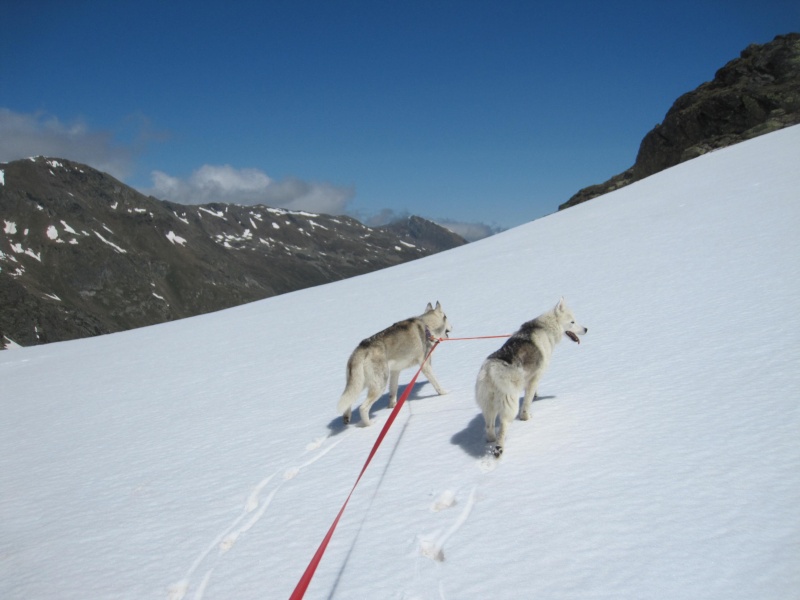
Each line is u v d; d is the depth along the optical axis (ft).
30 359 75.72
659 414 18.07
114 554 16.07
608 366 25.02
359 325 54.29
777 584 9.37
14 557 17.03
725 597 9.34
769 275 34.53
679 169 122.52
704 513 11.96
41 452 29.40
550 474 15.35
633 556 10.96
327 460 20.21
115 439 29.55
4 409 43.52
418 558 12.54
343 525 14.89
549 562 11.32
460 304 53.11
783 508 11.53
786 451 13.87
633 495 13.33
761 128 135.85
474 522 13.57
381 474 17.76
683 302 33.99
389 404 26.21
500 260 79.41
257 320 74.74
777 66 150.20
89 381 50.60
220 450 24.27
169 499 19.61
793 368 19.39
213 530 16.47
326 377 35.29
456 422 21.54
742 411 16.84
